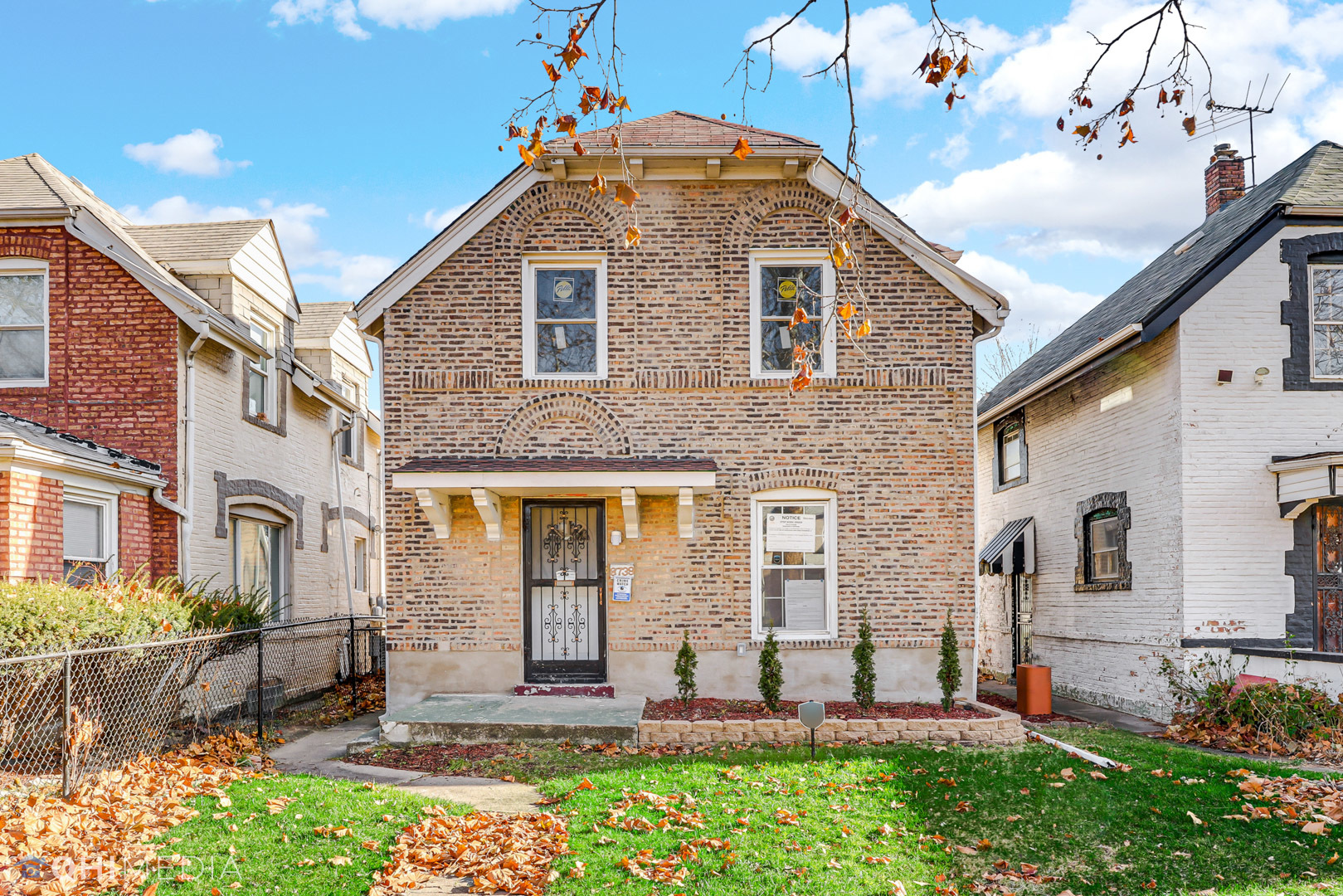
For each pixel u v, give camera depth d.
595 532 13.02
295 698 16.03
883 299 13.06
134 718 9.26
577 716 11.12
